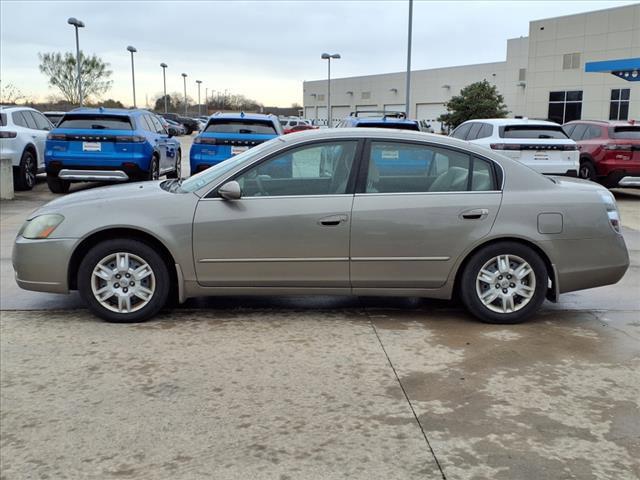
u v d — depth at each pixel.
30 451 3.17
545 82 42.34
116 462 3.07
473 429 3.43
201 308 5.57
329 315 5.43
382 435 3.36
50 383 3.96
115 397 3.78
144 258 5.02
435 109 65.50
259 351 4.54
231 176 5.02
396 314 5.48
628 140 13.02
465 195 5.05
